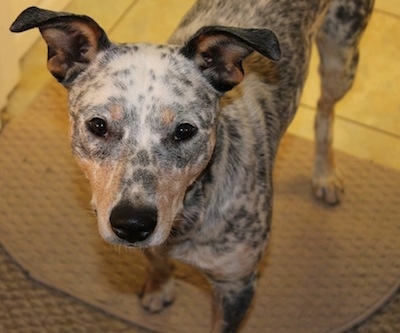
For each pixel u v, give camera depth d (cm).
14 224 106
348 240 107
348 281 103
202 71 72
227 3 88
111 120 68
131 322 99
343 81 102
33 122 116
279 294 102
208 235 79
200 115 70
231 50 72
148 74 69
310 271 104
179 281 102
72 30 71
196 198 77
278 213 109
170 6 132
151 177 67
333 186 110
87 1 131
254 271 85
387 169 114
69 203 108
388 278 103
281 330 99
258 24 87
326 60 101
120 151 68
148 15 131
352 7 96
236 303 86
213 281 85
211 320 99
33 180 110
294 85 90
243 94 83
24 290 100
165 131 68
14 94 120
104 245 105
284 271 104
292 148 115
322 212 109
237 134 79
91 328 98
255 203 80
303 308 100
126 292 101
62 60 73
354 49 100
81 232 106
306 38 91
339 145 117
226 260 81
